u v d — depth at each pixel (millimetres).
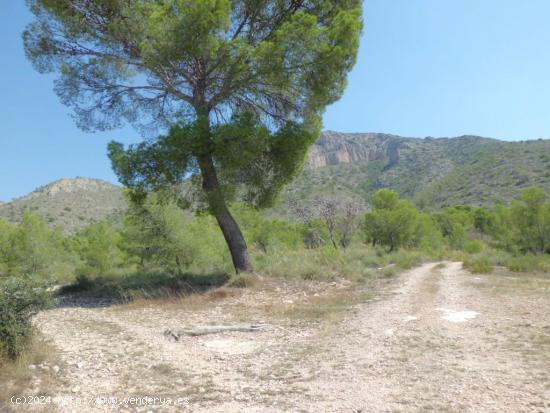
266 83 14734
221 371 6105
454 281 16141
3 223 26234
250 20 15805
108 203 108250
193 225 21203
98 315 11609
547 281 15297
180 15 12898
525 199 31906
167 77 15281
